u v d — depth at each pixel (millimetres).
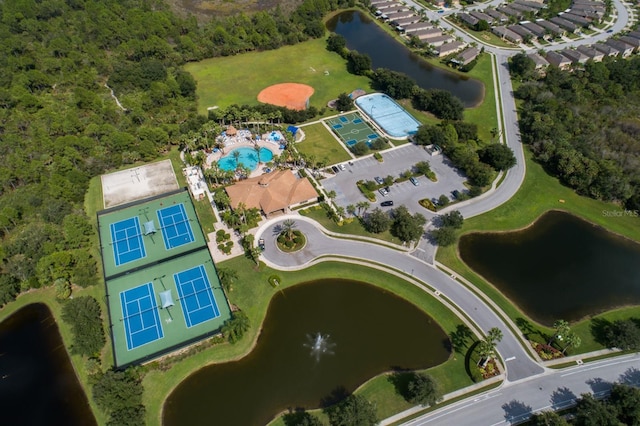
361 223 129750
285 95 190500
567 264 120250
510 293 112000
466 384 92625
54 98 178125
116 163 148500
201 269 115250
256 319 104562
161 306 105812
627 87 190000
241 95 190625
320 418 86812
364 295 111250
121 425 81688
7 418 87562
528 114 172250
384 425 85500
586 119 167500
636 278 117062
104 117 165250
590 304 110000
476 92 195750
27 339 100875
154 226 127250
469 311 107312
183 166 150875
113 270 114500
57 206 126875
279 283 112438
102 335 99062
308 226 128625
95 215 131125
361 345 100375
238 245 122500
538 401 89812
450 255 121500
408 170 149125
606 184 136750
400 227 121625
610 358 97938
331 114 179125
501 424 86312
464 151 148875
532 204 138250
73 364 96250
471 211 134875
